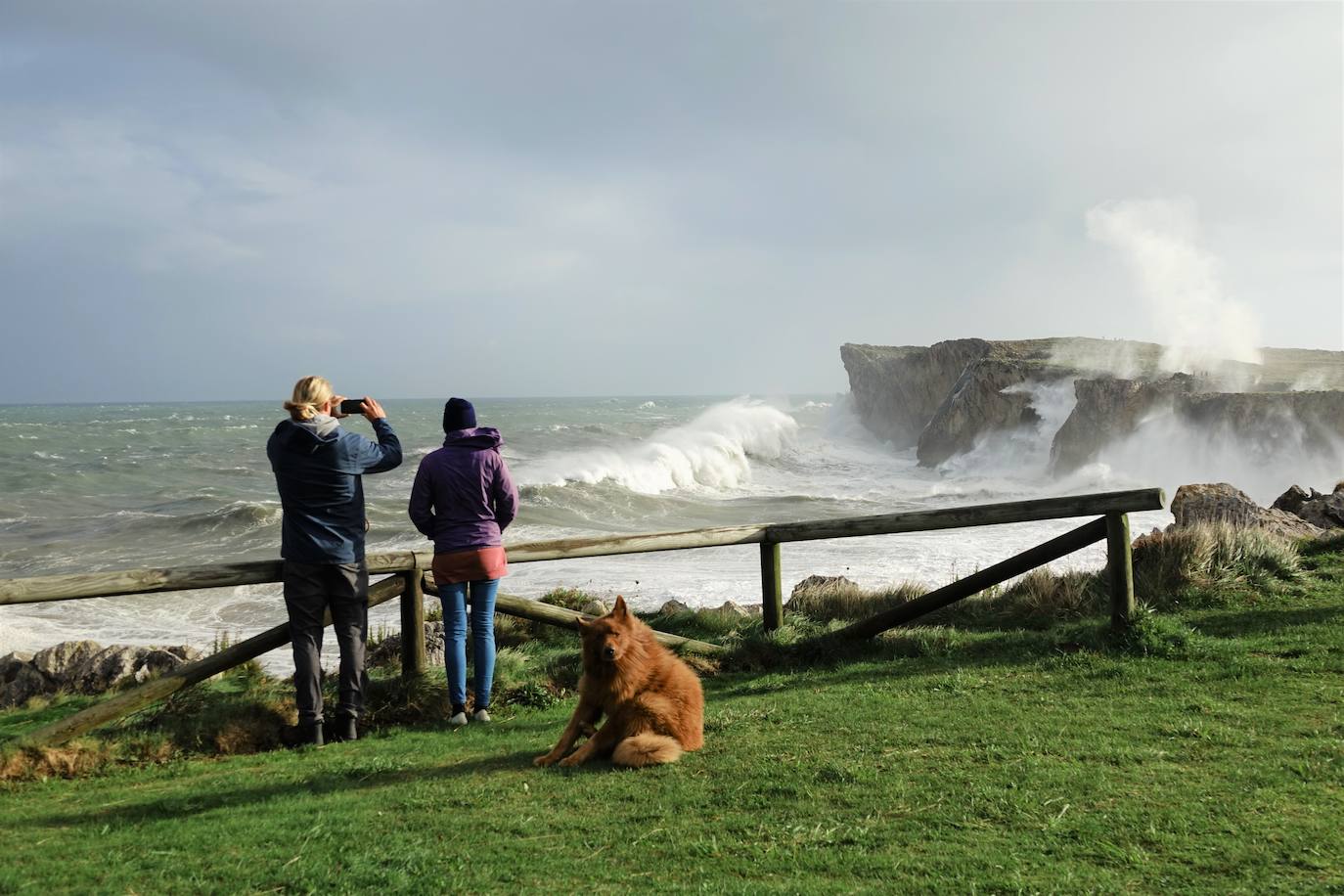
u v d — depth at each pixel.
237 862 3.57
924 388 67.88
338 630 5.89
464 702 6.18
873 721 5.33
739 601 13.96
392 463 6.11
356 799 4.40
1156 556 9.41
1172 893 2.96
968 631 8.61
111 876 3.44
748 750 4.87
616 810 4.05
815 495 40.09
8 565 22.45
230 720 5.95
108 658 9.71
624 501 34.09
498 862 3.49
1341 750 4.30
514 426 83.12
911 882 3.14
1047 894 3.00
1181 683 5.75
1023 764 4.37
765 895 3.04
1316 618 7.29
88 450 59.16
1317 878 3.01
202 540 25.81
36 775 5.25
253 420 108.19
